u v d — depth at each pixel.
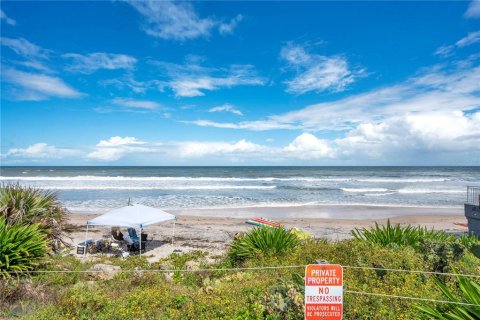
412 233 9.52
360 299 5.42
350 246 8.30
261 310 5.38
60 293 6.93
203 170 119.88
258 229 10.59
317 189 47.84
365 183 59.78
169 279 8.84
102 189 44.81
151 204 31.17
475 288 4.70
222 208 28.92
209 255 13.19
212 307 5.71
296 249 9.58
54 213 10.93
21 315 5.99
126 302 6.44
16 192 10.08
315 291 4.46
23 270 7.76
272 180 66.56
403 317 4.93
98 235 17.41
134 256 12.91
